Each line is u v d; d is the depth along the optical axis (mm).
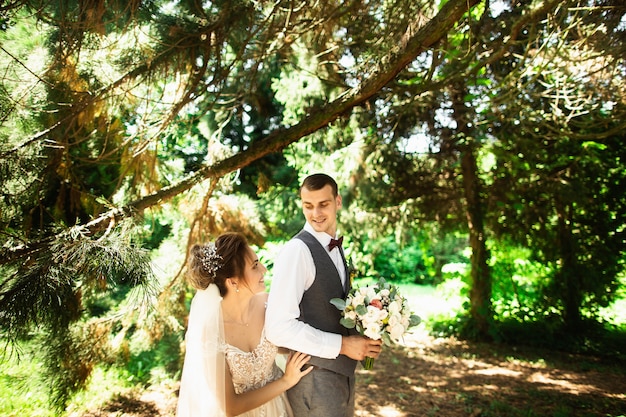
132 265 2389
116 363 4160
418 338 7105
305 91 6137
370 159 6711
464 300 8008
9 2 2475
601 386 5070
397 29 3117
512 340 6914
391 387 5035
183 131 4359
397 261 12516
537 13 3260
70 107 2988
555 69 3863
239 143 11906
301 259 2281
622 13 2980
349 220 7141
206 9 3209
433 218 7367
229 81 5137
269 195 8312
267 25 3711
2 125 2928
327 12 3502
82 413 4043
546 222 6859
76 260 2355
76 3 2676
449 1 2764
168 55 3057
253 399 2164
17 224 3232
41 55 2871
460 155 6875
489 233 7277
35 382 3359
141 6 2854
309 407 2250
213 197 4699
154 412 4125
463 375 5457
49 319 2512
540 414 4242
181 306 4621
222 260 2230
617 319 7547
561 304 6910
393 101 6055
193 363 2096
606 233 6746
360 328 2221
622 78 3715
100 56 2998
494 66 5738
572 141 6277
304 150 7125
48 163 3229
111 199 3527
